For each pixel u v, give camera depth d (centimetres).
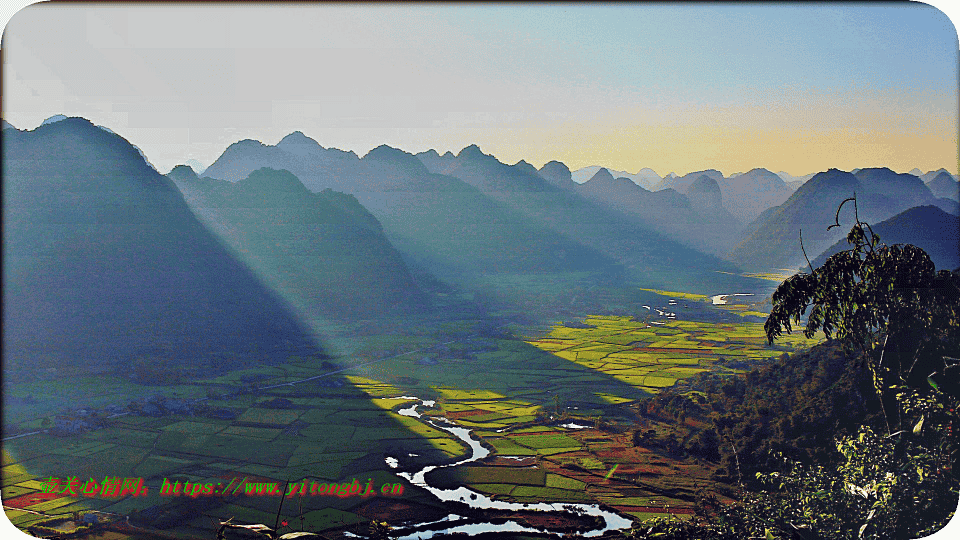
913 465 2325
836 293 2317
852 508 2417
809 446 5522
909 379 2494
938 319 2312
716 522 2684
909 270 2253
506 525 5347
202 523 5356
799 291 2345
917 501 2270
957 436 2361
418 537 5138
